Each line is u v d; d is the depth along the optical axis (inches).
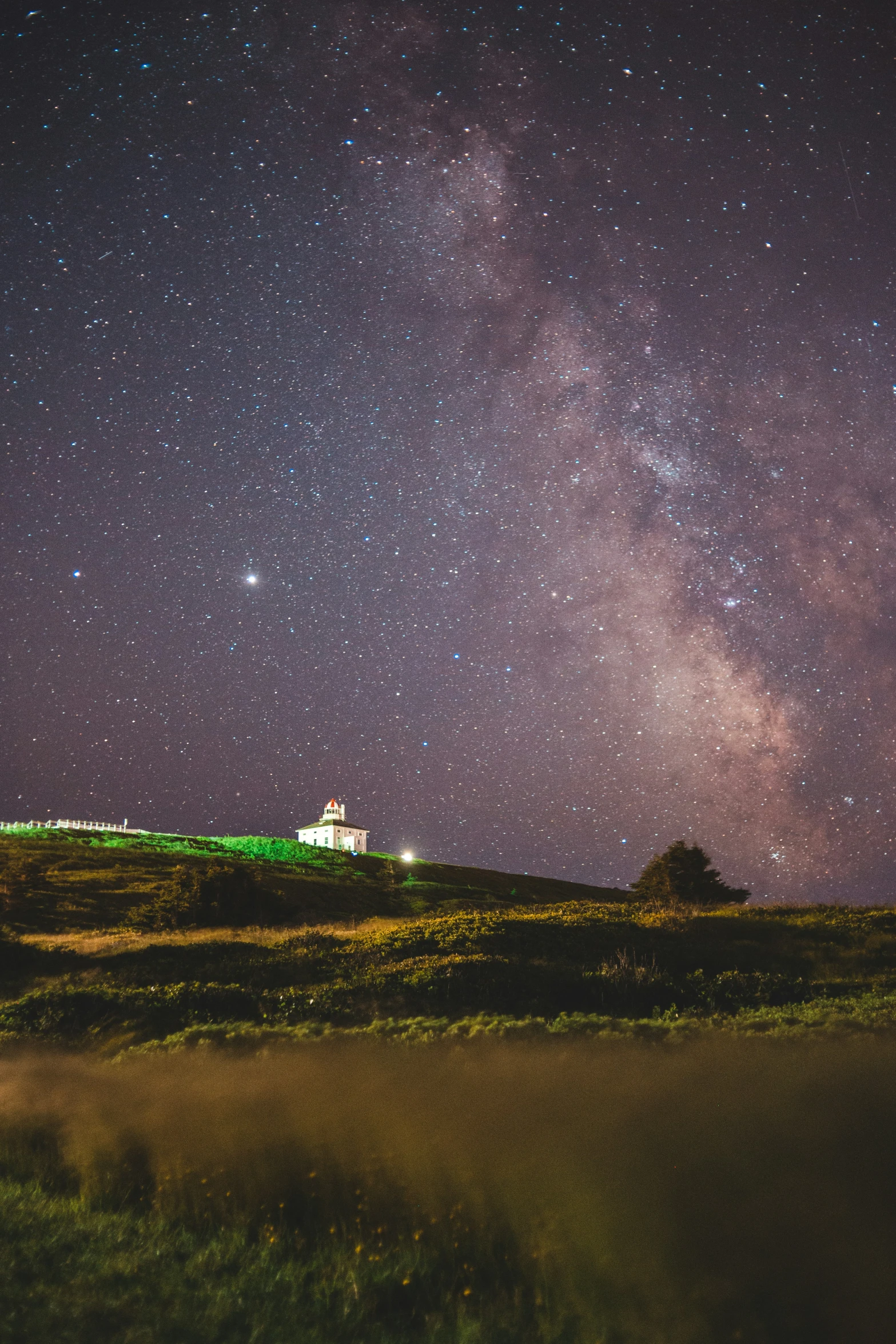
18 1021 588.1
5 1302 190.9
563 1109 265.6
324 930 1096.2
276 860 2881.4
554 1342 172.2
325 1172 258.4
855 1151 222.1
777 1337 167.2
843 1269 180.1
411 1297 197.0
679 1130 241.8
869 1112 244.4
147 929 1234.0
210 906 1273.4
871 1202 199.0
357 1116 287.9
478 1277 202.5
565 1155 233.8
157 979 750.5
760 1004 595.8
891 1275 176.2
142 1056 447.8
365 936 947.3
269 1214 247.1
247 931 1143.6
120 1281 205.5
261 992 645.9
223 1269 214.8
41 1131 334.0
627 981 649.0
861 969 750.5
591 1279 190.9
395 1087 309.7
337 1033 469.1
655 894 1262.3
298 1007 595.5
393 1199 240.7
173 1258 221.9
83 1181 284.2
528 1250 205.8
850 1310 171.3
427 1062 353.4
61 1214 256.2
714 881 1264.8
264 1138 284.4
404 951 805.9
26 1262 215.8
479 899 2593.5
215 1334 176.7
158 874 2167.8
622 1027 437.7
